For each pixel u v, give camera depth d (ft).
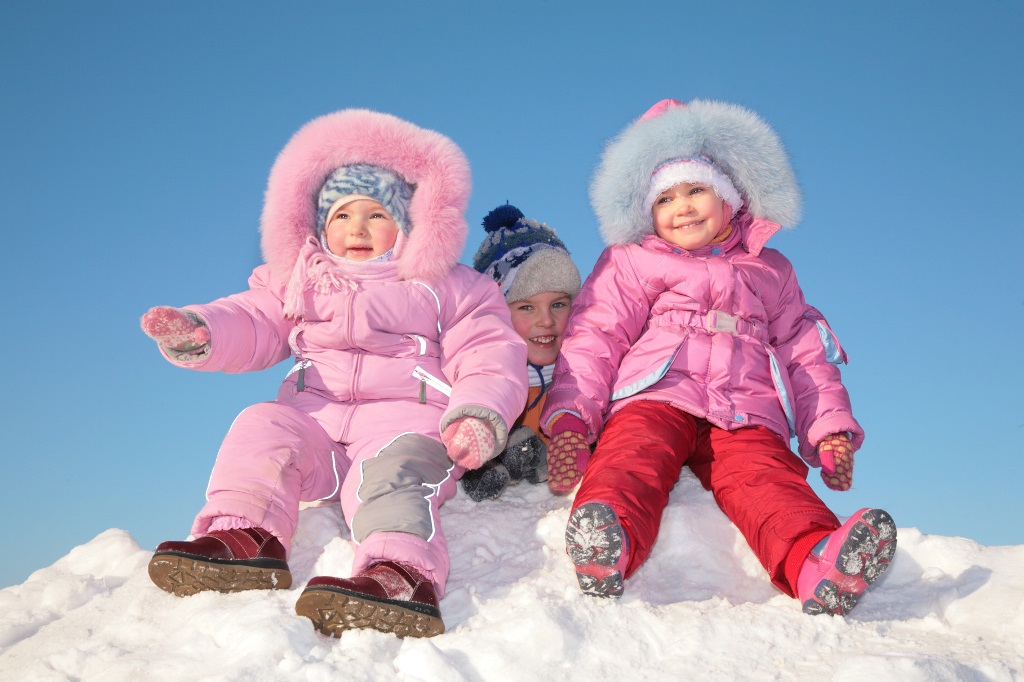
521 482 13.10
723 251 13.43
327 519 11.24
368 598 8.46
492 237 14.48
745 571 10.43
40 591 10.74
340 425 11.63
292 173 12.59
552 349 13.56
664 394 12.01
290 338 12.32
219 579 9.51
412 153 12.52
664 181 13.17
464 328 12.14
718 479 11.15
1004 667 7.81
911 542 10.48
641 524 9.89
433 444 11.13
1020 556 10.02
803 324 13.39
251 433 10.80
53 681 8.41
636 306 13.08
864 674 7.49
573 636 8.41
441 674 7.80
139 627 9.24
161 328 10.76
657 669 8.16
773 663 8.23
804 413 12.62
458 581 10.03
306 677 7.74
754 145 13.50
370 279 12.23
